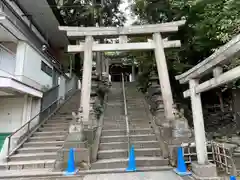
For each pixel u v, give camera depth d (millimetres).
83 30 7266
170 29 7199
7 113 8617
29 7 10477
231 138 5980
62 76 12969
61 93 12625
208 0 5340
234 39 2885
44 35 12883
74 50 7258
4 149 5723
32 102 9000
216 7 5219
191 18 7289
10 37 7762
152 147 5844
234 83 7418
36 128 7512
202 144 4289
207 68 3744
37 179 4375
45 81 10055
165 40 7285
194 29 6855
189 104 9312
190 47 7754
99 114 8242
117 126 7336
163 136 5781
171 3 7402
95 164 4926
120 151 5555
